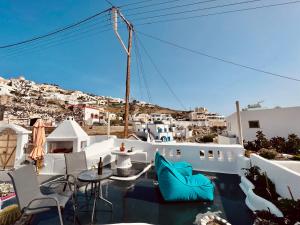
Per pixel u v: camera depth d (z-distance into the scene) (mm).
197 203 4727
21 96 85875
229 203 4746
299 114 15977
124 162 8008
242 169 6398
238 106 8453
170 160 8805
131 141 10109
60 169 7305
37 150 7484
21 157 9109
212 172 7805
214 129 60219
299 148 14156
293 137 15234
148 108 131250
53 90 129500
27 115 45438
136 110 113688
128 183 6207
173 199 4680
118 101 150000
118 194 5246
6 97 63719
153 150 9336
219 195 5297
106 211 4199
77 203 4562
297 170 5895
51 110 65625
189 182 4879
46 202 3141
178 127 56219
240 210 4359
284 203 3480
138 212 4199
